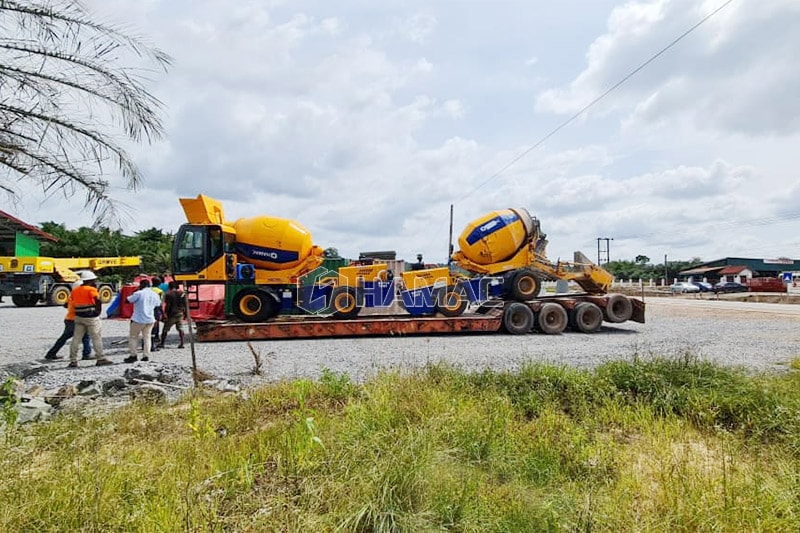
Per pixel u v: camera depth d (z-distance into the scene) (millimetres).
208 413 5578
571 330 14906
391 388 6023
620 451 4570
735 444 4680
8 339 13336
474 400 5887
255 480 3844
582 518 3197
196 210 13422
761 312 22719
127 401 6551
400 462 3617
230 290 13602
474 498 3459
